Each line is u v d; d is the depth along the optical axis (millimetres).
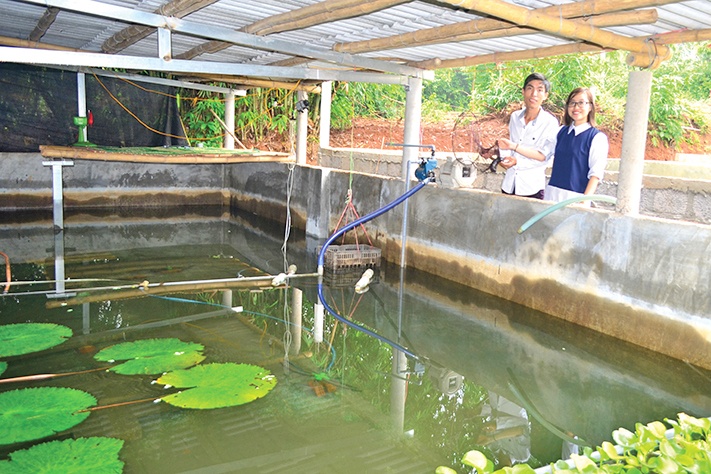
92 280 5891
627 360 4141
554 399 3736
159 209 9773
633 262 4305
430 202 6234
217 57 7199
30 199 9008
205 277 6145
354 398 3588
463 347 4527
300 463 2824
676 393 3725
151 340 4246
